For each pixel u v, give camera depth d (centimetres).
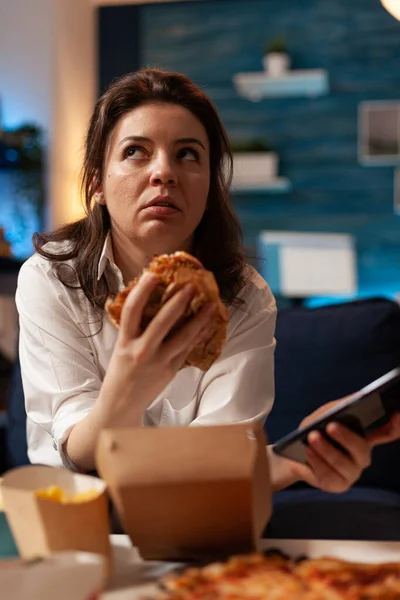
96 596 56
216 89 604
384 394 78
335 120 589
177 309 86
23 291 138
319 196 590
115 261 137
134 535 70
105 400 95
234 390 132
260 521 73
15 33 529
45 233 146
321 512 138
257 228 596
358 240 585
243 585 58
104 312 134
